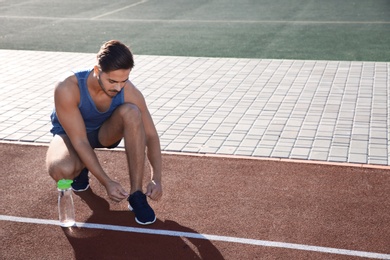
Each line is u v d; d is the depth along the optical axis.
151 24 12.77
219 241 4.01
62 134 4.34
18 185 4.92
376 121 6.35
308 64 8.96
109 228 4.21
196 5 15.25
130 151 4.09
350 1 15.20
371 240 3.99
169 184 4.89
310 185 4.82
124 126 4.07
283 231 4.12
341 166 5.18
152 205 4.53
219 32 11.73
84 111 4.14
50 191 4.81
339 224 4.20
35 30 12.36
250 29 11.95
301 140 5.84
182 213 4.40
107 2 16.31
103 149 5.64
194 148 5.71
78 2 16.44
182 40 11.06
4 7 15.74
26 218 4.37
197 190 4.77
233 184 4.87
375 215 4.32
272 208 4.45
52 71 8.88
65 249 3.95
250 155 5.50
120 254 3.88
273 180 4.93
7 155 5.59
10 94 7.66
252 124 6.36
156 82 8.14
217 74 8.51
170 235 4.09
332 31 11.52
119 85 3.80
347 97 7.23
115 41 3.77
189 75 8.49
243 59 9.42
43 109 7.03
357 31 11.44
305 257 3.80
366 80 7.97
